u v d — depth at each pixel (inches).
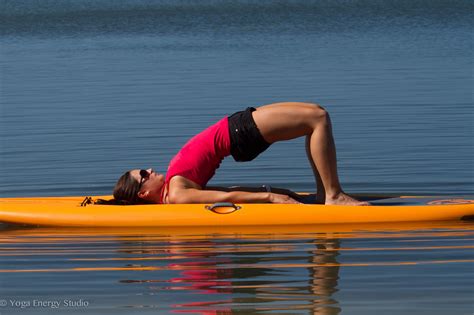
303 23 3496.6
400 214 767.7
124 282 614.9
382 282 602.5
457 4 4079.7
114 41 2967.5
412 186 924.6
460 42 2618.1
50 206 800.3
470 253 668.7
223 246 705.6
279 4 4407.0
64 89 1795.0
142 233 755.4
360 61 2196.1
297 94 1643.7
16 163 1102.4
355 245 698.8
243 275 624.7
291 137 784.9
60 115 1470.2
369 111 1433.3
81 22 3777.1
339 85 1750.7
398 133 1237.1
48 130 1333.7
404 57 2261.3
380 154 1098.1
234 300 572.1
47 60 2396.7
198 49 2630.4
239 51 2534.5
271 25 3452.3
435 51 2391.7
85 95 1701.5
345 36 2952.8
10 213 788.0
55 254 692.1
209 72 2032.5
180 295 585.0
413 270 627.8
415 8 3973.9
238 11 4104.3
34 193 941.2
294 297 575.8
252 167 1048.2
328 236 729.0
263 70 2042.3
